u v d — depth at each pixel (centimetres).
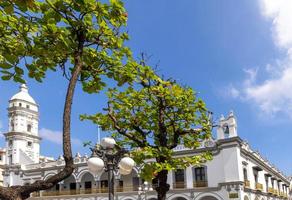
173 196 4059
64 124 566
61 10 611
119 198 4353
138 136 1480
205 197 3962
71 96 596
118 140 1520
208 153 1617
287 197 6206
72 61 728
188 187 4019
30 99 5812
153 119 1476
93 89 776
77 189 4753
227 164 3834
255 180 4391
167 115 1465
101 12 642
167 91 1385
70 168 540
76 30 652
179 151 4081
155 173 1308
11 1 557
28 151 5538
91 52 747
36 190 505
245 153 4100
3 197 479
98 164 1021
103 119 1475
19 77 676
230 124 3903
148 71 1115
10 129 5575
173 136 1528
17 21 629
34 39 664
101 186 4638
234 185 3734
